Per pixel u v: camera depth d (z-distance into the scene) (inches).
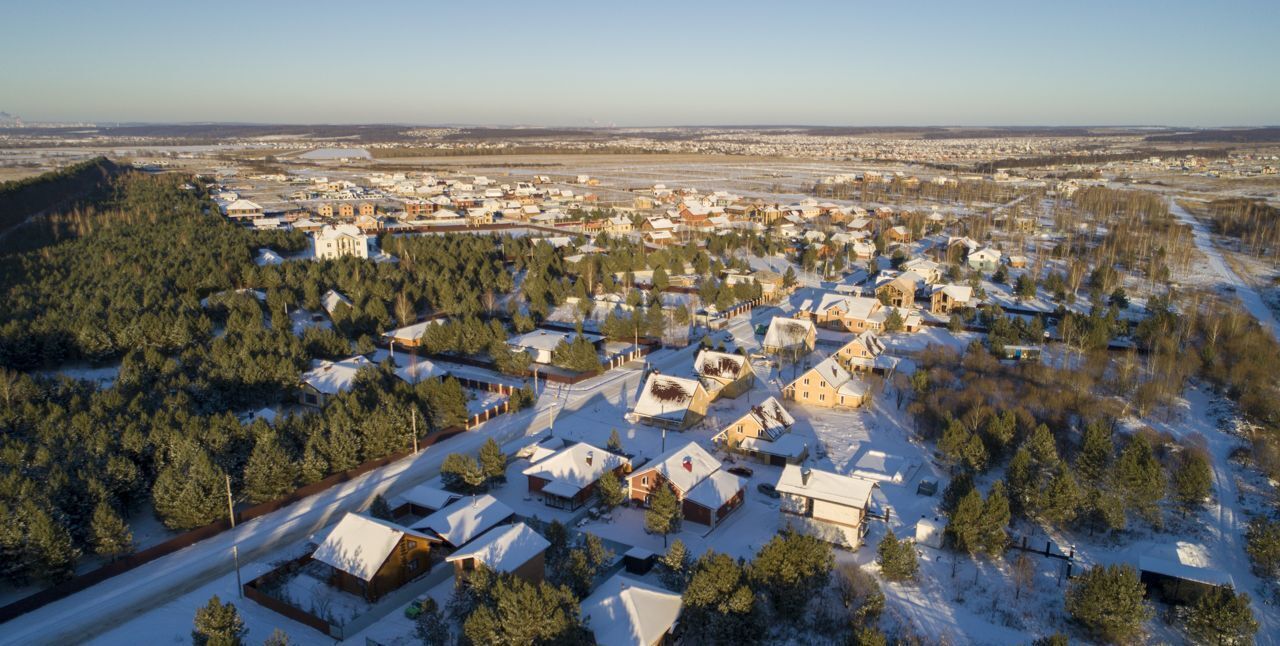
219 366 3698.3
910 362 4256.9
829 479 2672.2
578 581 2089.1
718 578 1978.3
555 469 2876.5
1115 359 4271.7
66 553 2228.1
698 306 5629.9
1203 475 2709.2
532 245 7539.4
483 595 1993.1
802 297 6082.7
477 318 4566.9
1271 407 3395.7
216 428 2849.4
